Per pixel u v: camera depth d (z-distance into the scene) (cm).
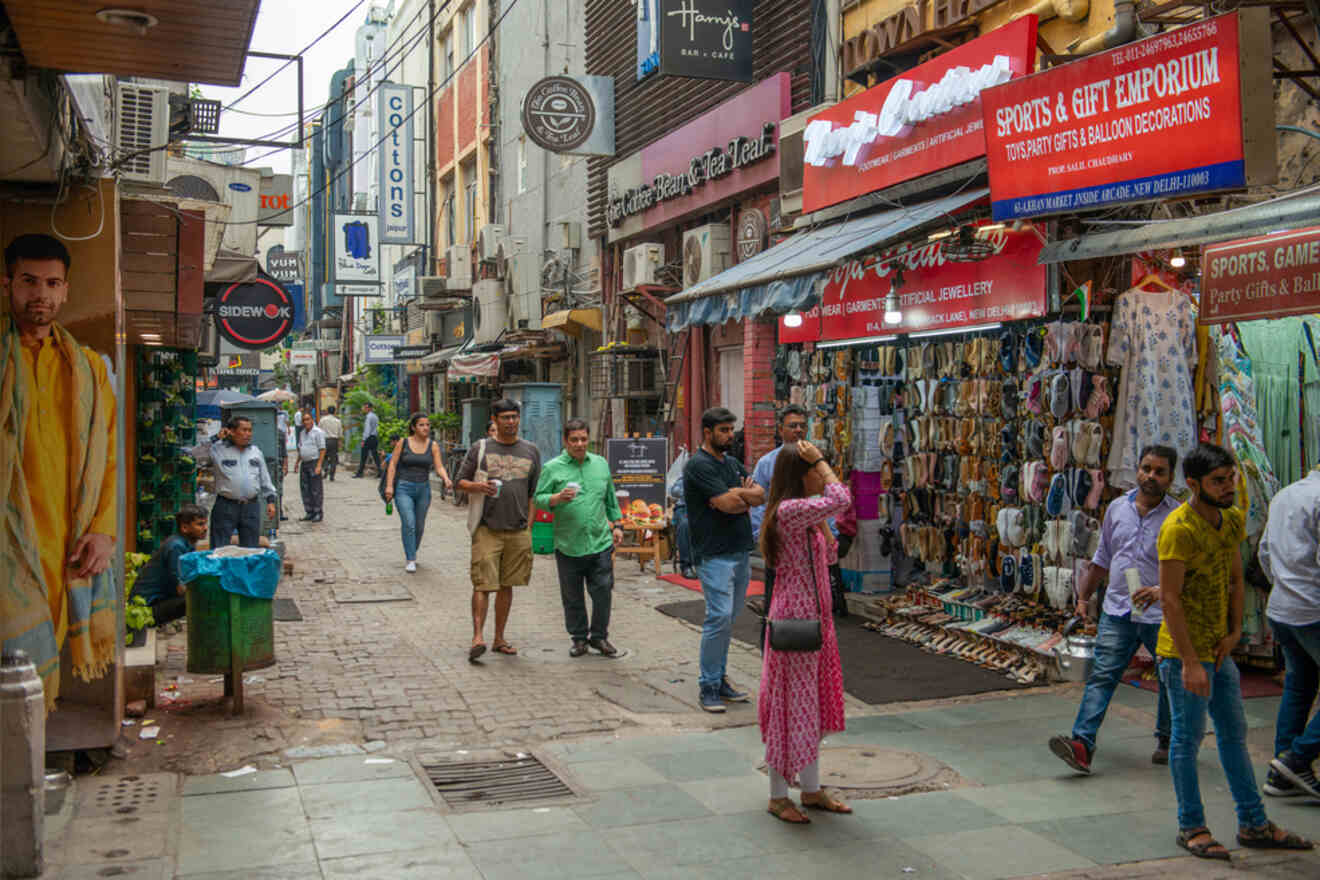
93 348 556
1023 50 776
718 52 1309
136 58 475
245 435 1077
